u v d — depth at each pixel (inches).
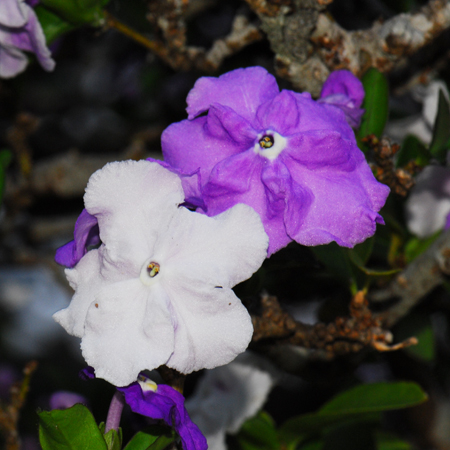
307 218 16.1
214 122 16.2
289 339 18.1
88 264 16.1
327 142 16.0
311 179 16.1
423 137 19.9
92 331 15.8
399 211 19.2
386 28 18.5
